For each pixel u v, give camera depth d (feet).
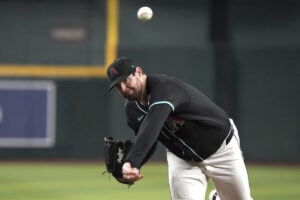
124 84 58.23
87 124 218.79
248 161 214.28
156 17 222.07
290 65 214.69
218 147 63.52
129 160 53.36
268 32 217.77
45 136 219.20
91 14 224.12
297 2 217.97
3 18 224.74
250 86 215.51
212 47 217.15
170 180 66.18
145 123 55.16
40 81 219.82
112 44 219.82
